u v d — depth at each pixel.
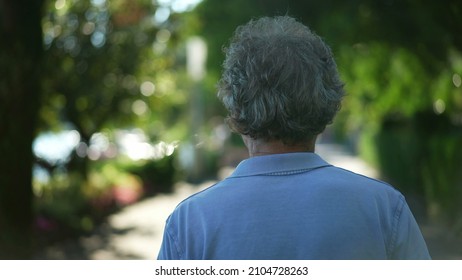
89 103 15.39
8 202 9.21
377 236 1.79
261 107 1.90
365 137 33.88
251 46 1.97
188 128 22.19
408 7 10.65
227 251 1.79
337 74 2.02
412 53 11.98
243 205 1.83
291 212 1.80
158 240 12.45
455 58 12.95
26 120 9.48
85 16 15.11
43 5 9.78
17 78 9.30
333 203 1.81
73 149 14.98
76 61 15.02
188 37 15.30
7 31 9.27
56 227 11.99
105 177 17.73
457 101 15.95
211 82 13.95
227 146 37.22
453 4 10.23
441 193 11.77
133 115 16.72
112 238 12.70
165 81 18.09
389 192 1.90
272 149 1.95
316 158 1.93
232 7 10.93
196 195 1.93
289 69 1.90
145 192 20.98
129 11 15.34
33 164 9.69
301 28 2.04
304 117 1.90
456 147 10.88
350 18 10.69
